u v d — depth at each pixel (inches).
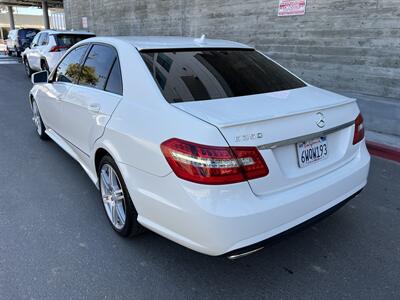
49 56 424.2
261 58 132.5
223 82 108.2
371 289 96.6
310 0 277.0
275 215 86.0
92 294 94.0
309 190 93.0
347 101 110.1
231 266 105.5
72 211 135.5
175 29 452.8
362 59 251.3
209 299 93.0
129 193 102.7
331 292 95.5
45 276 100.3
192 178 82.4
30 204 140.4
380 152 202.4
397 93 235.9
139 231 112.4
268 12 315.9
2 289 95.2
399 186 160.6
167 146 87.1
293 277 101.1
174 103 95.4
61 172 171.3
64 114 156.6
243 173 82.5
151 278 100.2
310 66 289.7
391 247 114.8
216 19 378.6
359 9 245.6
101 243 115.6
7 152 198.7
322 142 99.3
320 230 124.1
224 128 82.0
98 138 118.6
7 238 117.8
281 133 88.0
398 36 227.9
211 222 81.0
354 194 109.0
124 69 114.3
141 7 518.6
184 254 110.6
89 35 452.4
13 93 385.1
